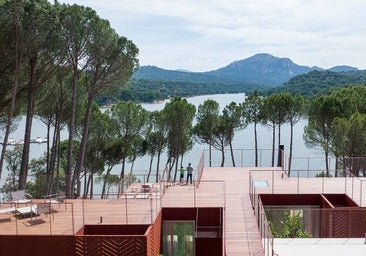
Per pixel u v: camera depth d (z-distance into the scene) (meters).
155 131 36.00
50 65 25.30
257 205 16.36
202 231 16.73
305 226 16.66
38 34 22.38
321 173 29.94
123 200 18.44
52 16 22.64
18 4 21.58
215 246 16.72
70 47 24.75
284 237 15.62
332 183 21.81
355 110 34.31
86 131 26.72
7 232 14.27
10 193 20.02
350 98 35.06
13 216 16.27
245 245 14.28
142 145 35.84
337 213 15.59
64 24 24.09
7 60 22.97
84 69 26.11
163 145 36.56
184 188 20.94
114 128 33.31
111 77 27.30
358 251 13.45
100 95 29.11
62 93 28.69
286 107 39.00
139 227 14.84
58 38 23.36
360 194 18.38
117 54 26.47
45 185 23.73
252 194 18.94
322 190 20.12
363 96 36.34
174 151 36.44
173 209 16.92
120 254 13.63
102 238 13.70
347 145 30.14
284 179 22.89
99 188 36.75
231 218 17.08
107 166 37.38
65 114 30.14
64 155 33.84
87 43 25.05
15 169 33.38
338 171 25.31
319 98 34.81
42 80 25.22
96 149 33.00
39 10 22.08
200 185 21.69
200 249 16.77
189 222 16.86
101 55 25.69
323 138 34.31
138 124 33.78
